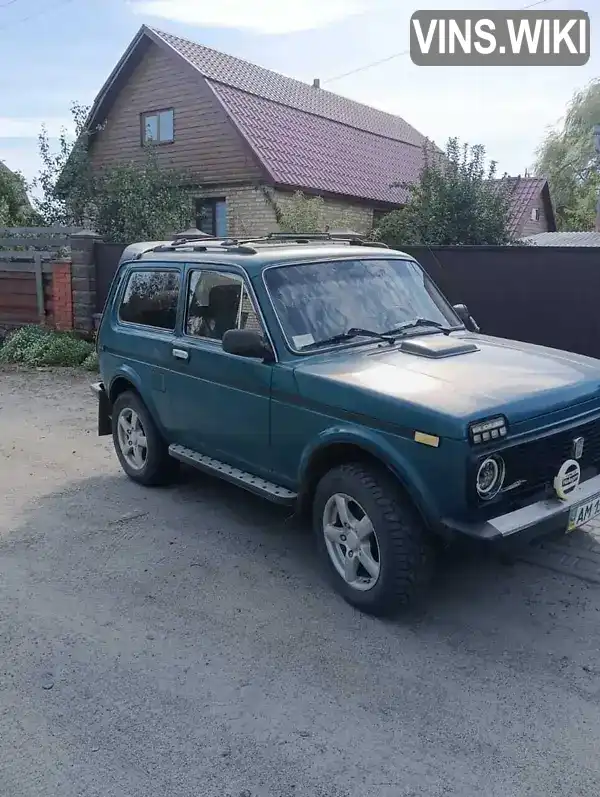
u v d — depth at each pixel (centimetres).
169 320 525
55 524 514
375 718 300
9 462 665
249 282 441
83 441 733
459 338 461
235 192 1775
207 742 287
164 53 1883
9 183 1748
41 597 408
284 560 450
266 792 260
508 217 1419
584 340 736
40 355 1151
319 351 422
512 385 362
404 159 2298
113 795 259
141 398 565
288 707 308
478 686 321
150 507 544
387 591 361
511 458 337
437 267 812
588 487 372
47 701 314
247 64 2200
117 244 1166
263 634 365
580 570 428
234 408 452
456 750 280
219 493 573
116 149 2059
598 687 319
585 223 3225
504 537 325
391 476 362
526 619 376
